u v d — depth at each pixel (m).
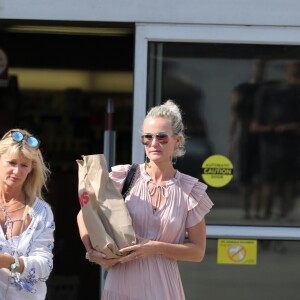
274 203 19.39
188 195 14.02
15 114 26.39
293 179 19.36
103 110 26.69
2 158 13.66
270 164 19.39
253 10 18.97
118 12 18.95
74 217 26.09
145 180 14.10
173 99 19.25
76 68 25.97
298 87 19.28
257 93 19.30
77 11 18.97
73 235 26.00
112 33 22.19
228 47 19.22
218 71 19.25
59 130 27.25
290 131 19.34
